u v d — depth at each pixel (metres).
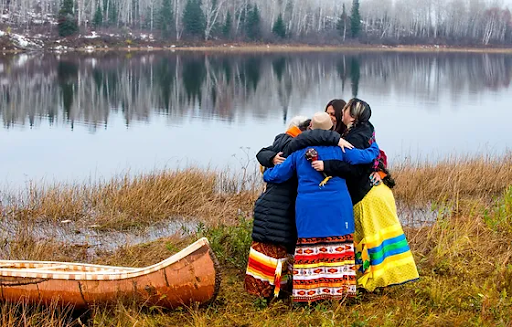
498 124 21.30
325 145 5.55
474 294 5.86
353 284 5.63
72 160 14.56
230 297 5.87
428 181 10.66
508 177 11.05
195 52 65.75
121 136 17.91
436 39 97.75
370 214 5.78
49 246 7.56
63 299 5.35
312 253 5.57
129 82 33.53
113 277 5.41
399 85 36.16
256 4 83.00
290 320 5.33
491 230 7.61
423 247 7.25
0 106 23.31
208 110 24.05
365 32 94.06
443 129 20.22
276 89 32.72
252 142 17.34
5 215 9.01
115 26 72.81
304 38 85.25
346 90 33.12
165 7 74.62
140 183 9.85
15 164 14.03
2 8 65.25
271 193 5.72
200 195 9.77
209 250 5.46
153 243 7.80
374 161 5.80
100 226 8.59
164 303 5.46
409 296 5.87
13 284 5.32
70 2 64.25
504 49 96.88
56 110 22.94
